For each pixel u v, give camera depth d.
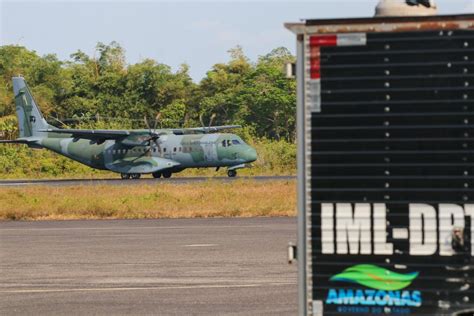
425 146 22.75
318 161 23.31
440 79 22.66
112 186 154.38
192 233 79.56
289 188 135.25
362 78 23.08
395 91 22.89
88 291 47.88
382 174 22.98
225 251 64.62
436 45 22.70
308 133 23.36
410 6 23.50
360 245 23.11
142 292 47.09
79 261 60.91
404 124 22.88
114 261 60.44
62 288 49.19
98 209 107.94
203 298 44.69
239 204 111.50
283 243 69.19
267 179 187.00
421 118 22.77
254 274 52.72
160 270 55.31
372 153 23.03
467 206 22.52
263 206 107.31
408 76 22.83
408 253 22.83
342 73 23.22
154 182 190.75
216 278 51.47
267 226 85.19
